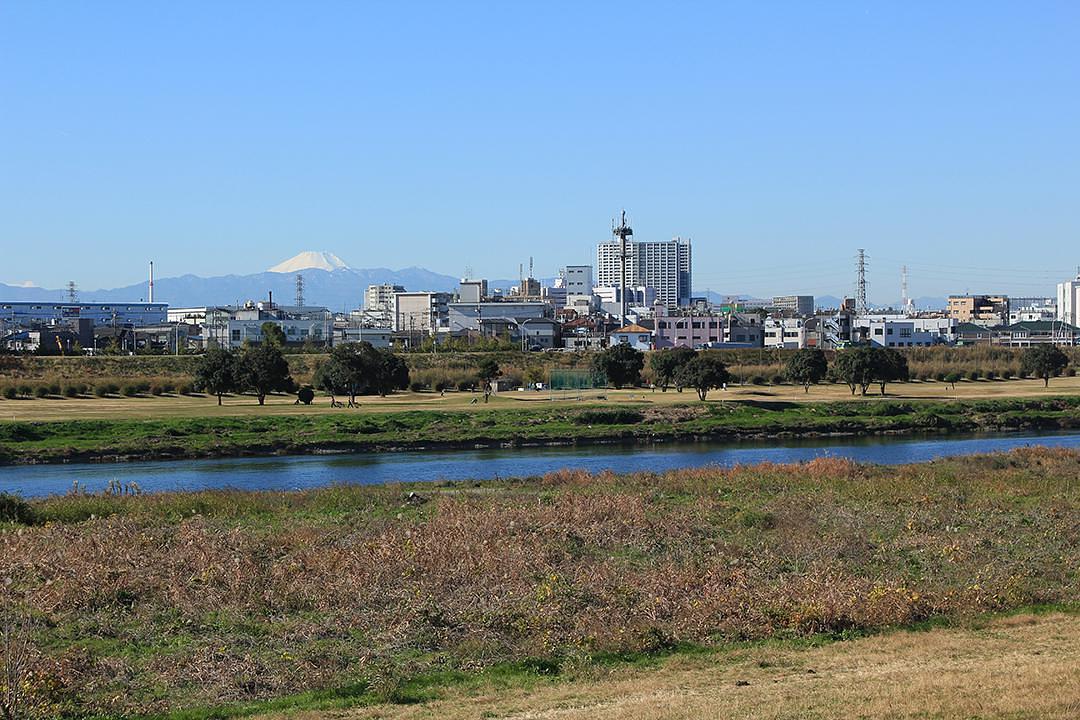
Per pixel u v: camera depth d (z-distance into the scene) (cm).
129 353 17738
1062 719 1969
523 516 4550
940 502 5116
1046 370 14400
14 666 2405
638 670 2558
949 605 3122
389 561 3644
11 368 14250
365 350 11606
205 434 9206
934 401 11738
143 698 2434
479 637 2847
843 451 8800
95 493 6016
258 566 3609
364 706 2316
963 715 2017
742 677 2445
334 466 8038
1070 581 3519
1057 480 5862
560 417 10294
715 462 8094
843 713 2067
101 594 3262
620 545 4144
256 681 2525
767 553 3909
